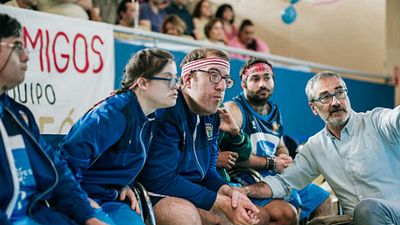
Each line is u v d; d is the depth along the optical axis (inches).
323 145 137.1
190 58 124.0
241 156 144.2
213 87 120.8
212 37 265.3
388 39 273.7
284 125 199.3
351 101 230.4
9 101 90.7
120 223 100.7
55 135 139.9
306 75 208.5
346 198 134.6
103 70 152.9
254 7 285.1
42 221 89.1
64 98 142.6
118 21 229.8
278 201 136.4
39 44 137.1
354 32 277.4
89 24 149.7
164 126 118.6
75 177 99.7
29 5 183.6
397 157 131.2
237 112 151.1
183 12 265.3
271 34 287.0
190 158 123.0
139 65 109.4
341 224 130.4
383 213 119.1
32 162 90.0
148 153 117.6
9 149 85.8
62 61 142.5
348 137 133.0
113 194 108.4
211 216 123.3
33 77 135.5
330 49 279.4
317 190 155.6
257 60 152.3
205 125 126.5
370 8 275.3
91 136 100.2
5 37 87.8
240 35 280.1
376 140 130.9
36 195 89.7
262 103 153.6
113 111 104.0
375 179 129.7
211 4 272.2
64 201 93.6
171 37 175.9
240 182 145.5
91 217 93.5
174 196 117.0
